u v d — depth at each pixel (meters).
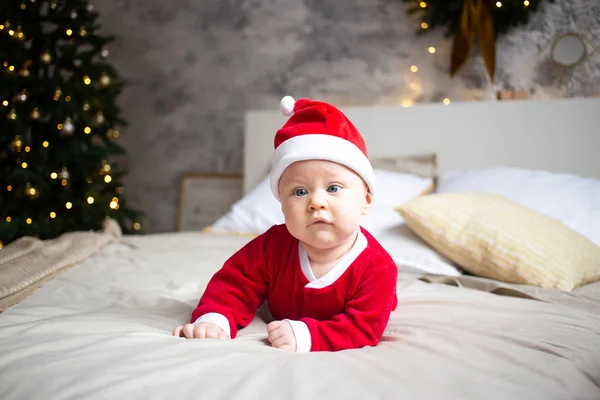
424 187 2.32
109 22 3.62
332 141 0.87
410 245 1.66
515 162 2.50
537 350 0.78
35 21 2.89
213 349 0.74
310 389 0.60
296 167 0.85
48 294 1.17
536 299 1.23
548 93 2.65
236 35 3.35
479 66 2.78
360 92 3.05
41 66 2.95
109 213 2.96
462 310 1.06
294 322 0.83
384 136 2.72
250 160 3.01
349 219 0.85
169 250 1.81
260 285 0.96
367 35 3.04
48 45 2.85
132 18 3.57
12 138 2.75
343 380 0.63
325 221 0.84
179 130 3.50
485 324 0.93
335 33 3.11
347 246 0.91
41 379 0.63
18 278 1.22
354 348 0.82
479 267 1.50
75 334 0.81
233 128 3.38
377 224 1.82
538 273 1.40
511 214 1.59
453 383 0.62
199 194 3.43
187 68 3.47
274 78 3.26
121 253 1.72
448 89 2.86
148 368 0.65
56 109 2.77
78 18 2.92
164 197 3.54
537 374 0.68
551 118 2.44
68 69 2.94
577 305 1.20
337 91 3.11
